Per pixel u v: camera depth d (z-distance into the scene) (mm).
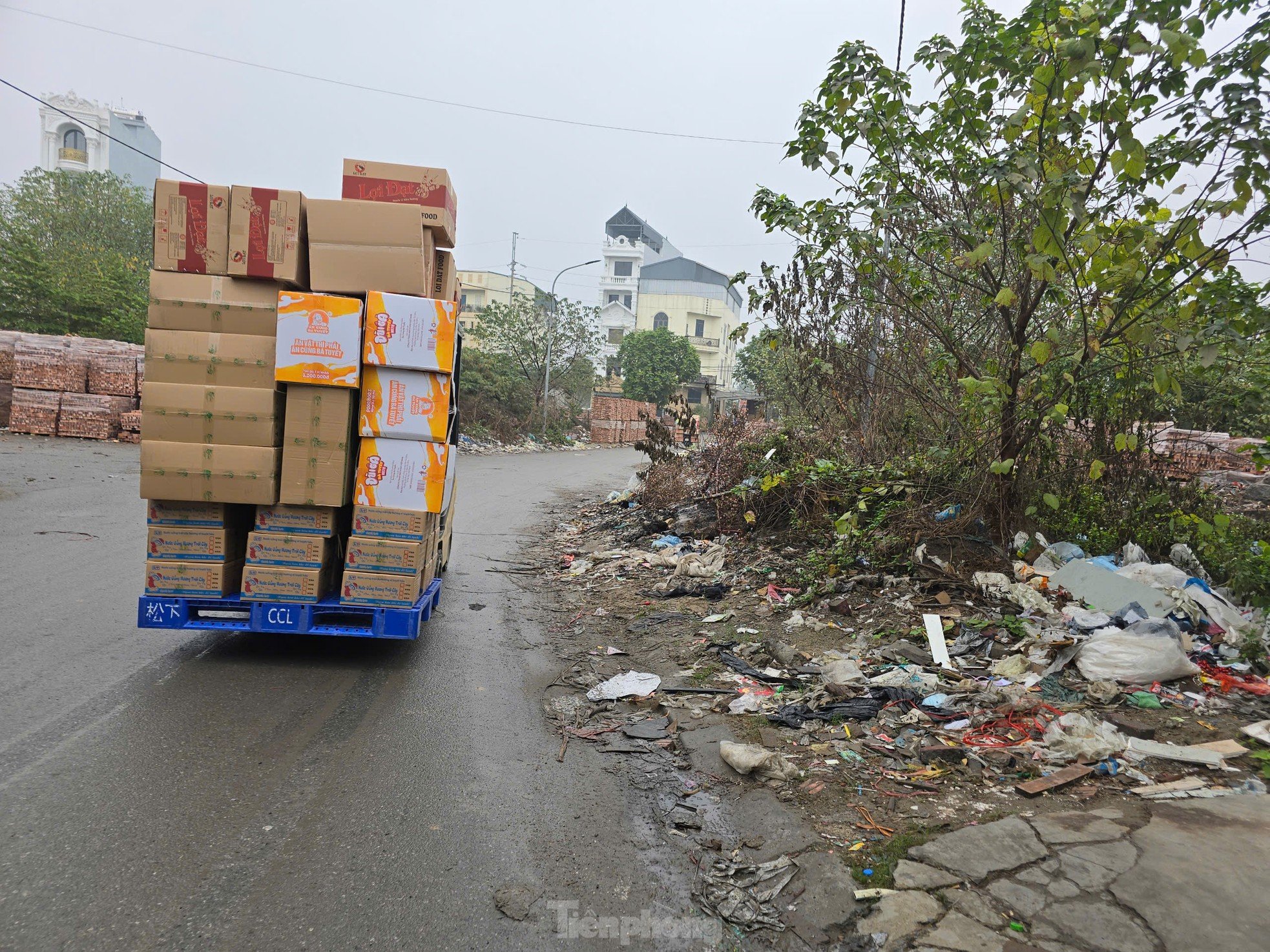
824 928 2781
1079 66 4930
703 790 3920
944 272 6844
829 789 3766
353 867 3092
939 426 7672
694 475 12164
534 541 11648
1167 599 5262
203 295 5191
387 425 5363
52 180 31859
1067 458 7117
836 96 6172
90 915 2689
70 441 18328
